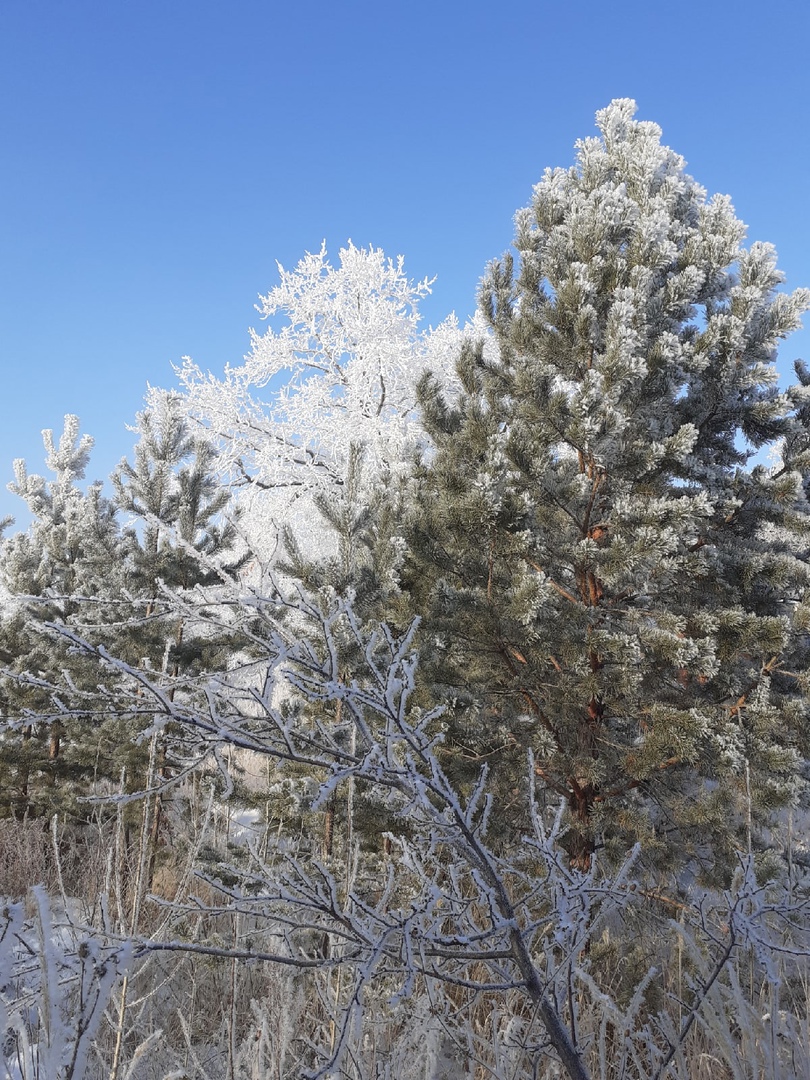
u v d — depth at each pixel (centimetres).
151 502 922
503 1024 254
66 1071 128
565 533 624
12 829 846
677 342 578
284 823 489
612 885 220
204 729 176
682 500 541
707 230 665
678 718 502
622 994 371
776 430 644
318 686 179
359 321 1850
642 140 673
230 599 195
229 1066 217
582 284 598
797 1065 239
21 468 1398
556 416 599
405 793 190
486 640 558
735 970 226
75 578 1091
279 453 1767
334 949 220
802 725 570
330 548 1617
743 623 544
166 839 647
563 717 548
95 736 850
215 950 166
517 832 510
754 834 509
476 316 1789
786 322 606
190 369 1817
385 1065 219
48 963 129
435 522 609
